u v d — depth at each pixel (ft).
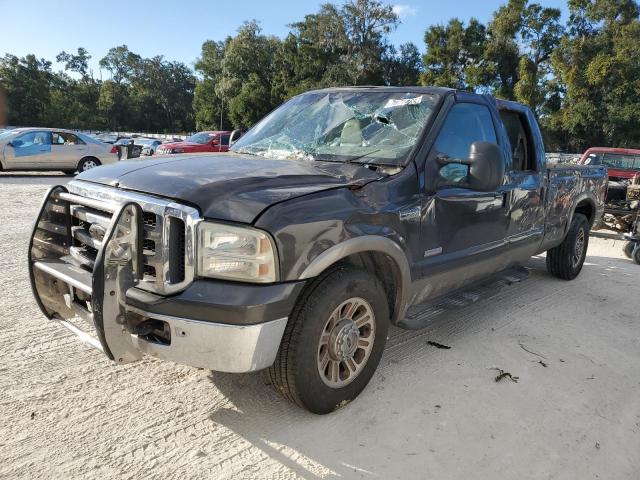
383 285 11.56
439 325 15.33
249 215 8.51
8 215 29.43
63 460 8.56
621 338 15.15
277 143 13.21
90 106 312.09
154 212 8.64
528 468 8.96
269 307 8.44
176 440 9.25
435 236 11.94
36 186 44.39
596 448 9.66
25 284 17.01
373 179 10.64
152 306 8.45
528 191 15.71
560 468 9.02
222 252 8.38
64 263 10.25
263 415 10.13
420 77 168.04
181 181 9.16
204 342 8.36
